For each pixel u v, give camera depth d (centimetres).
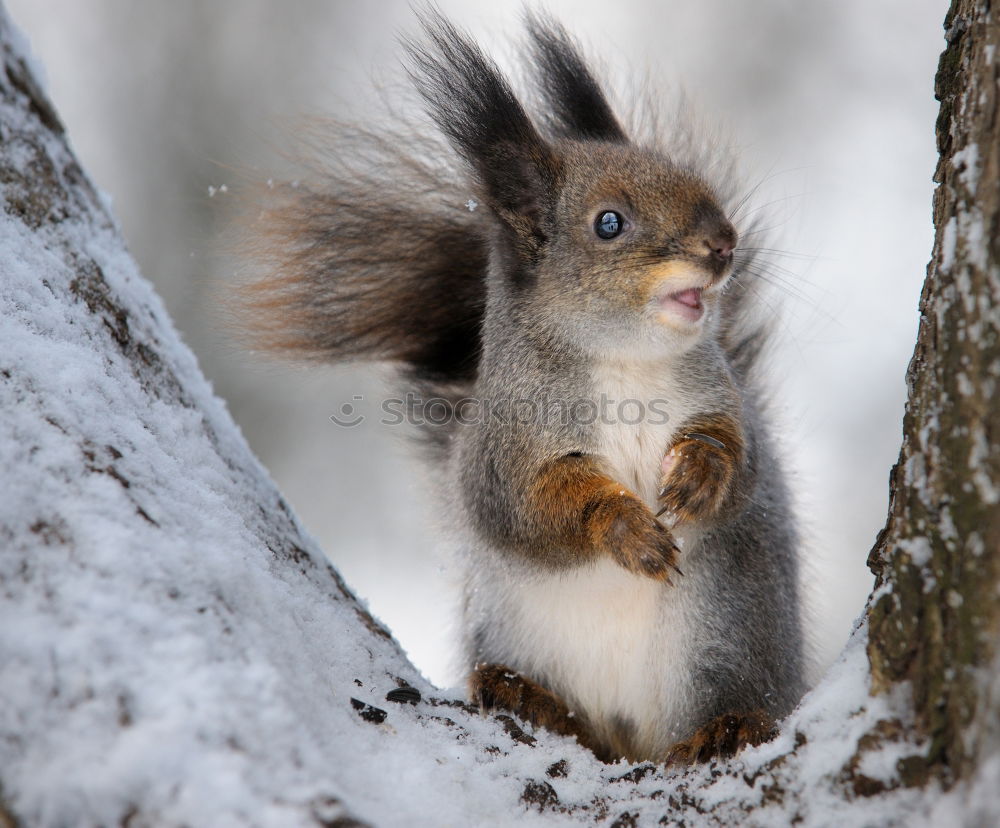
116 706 265
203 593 268
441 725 272
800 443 296
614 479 280
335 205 287
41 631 266
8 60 276
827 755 268
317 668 270
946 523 267
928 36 381
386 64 300
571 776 272
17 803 258
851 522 306
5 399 269
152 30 373
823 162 357
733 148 290
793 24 385
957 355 267
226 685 266
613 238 280
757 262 288
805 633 284
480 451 281
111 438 271
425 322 286
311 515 318
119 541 268
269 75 370
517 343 281
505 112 282
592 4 391
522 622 281
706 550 280
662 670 280
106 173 355
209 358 318
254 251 286
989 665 265
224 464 275
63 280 274
